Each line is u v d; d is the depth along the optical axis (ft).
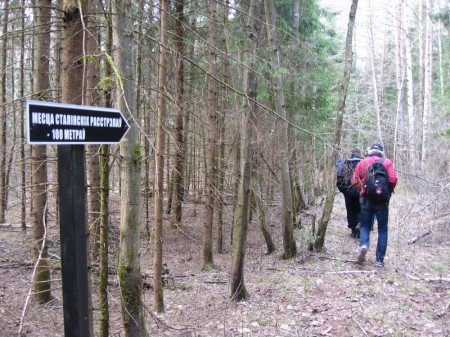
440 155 46.11
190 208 41.98
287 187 24.89
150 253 29.30
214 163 24.95
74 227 7.60
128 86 11.50
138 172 11.98
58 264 19.35
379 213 21.25
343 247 26.20
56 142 7.20
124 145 11.76
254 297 18.67
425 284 18.80
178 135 26.37
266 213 31.07
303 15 36.47
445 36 79.77
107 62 11.19
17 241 26.58
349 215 28.32
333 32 51.16
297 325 15.57
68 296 7.68
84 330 7.75
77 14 10.41
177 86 18.89
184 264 26.89
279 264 23.57
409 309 16.28
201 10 26.09
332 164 24.59
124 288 12.23
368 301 17.04
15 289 20.62
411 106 61.16
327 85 33.94
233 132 24.84
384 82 95.55
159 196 18.07
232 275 18.53
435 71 96.94
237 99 21.30
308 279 20.21
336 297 17.71
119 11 11.35
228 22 22.29
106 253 12.25
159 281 18.24
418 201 31.91
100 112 8.23
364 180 21.21
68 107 7.42
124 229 12.09
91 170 16.39
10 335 16.34
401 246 25.63
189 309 18.43
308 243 25.41
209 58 22.61
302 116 31.60
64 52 10.52
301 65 30.81
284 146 24.85
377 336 14.40
